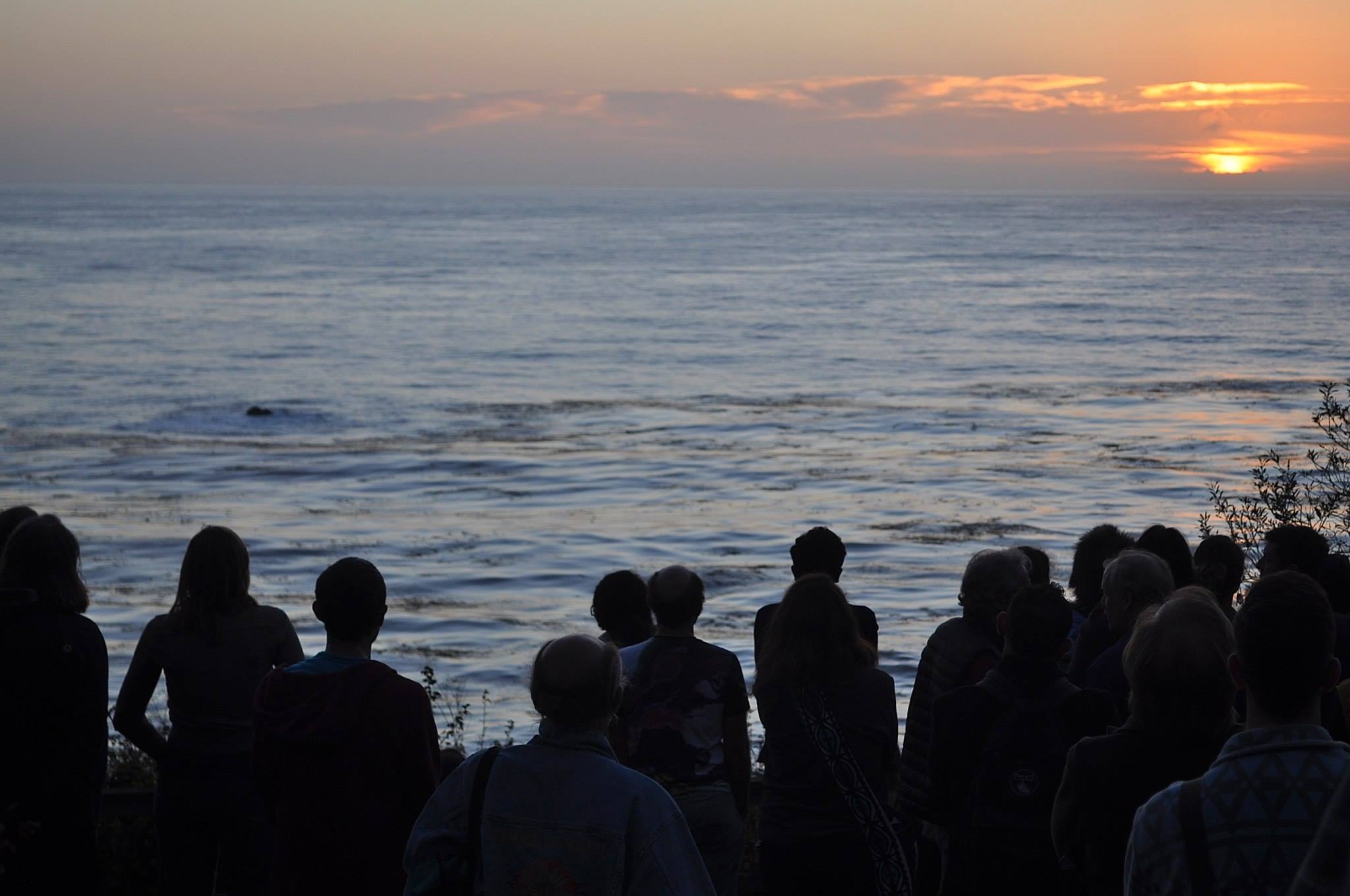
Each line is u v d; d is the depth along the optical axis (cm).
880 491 4041
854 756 529
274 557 3084
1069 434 5334
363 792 470
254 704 482
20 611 541
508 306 13625
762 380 7594
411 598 2698
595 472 4472
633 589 647
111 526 3481
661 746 555
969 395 6794
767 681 541
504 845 373
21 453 4944
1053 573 2811
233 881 611
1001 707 491
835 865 529
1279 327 10750
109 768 907
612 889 369
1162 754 382
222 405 6500
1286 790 296
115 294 14562
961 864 497
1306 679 302
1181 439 5081
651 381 7569
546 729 390
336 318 12156
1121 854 386
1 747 539
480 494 4053
